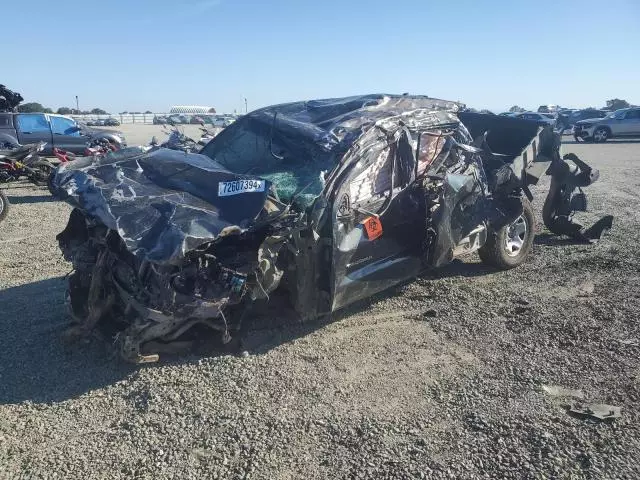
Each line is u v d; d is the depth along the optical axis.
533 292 5.75
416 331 4.86
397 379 4.04
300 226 4.29
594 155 20.58
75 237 5.05
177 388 3.92
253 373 4.12
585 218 9.02
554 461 3.09
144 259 3.69
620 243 7.48
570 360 4.26
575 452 3.16
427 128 5.64
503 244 6.34
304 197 4.49
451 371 4.15
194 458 3.20
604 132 28.59
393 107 5.65
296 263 4.35
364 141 4.89
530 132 7.59
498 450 3.20
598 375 4.03
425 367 4.22
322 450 3.25
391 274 5.09
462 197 5.52
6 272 6.63
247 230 4.05
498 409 3.62
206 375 4.09
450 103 6.32
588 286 5.87
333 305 4.58
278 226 4.25
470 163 5.90
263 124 5.63
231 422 3.52
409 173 5.27
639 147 24.88
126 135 34.56
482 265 6.68
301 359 4.35
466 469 3.05
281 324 4.93
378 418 3.55
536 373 4.08
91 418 3.61
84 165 5.00
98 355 4.46
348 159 4.71
